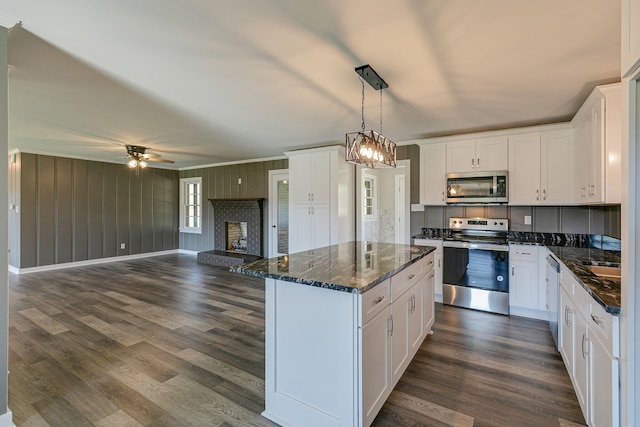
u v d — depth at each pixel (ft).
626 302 4.23
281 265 7.13
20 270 18.94
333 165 16.47
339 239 16.44
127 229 24.00
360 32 6.13
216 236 24.52
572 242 12.33
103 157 21.48
